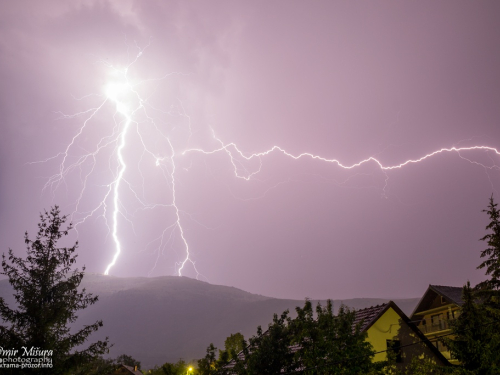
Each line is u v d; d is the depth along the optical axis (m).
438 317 32.56
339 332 15.84
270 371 15.59
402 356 20.08
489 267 18.77
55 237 15.74
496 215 19.06
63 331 14.89
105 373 15.80
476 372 15.63
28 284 14.55
